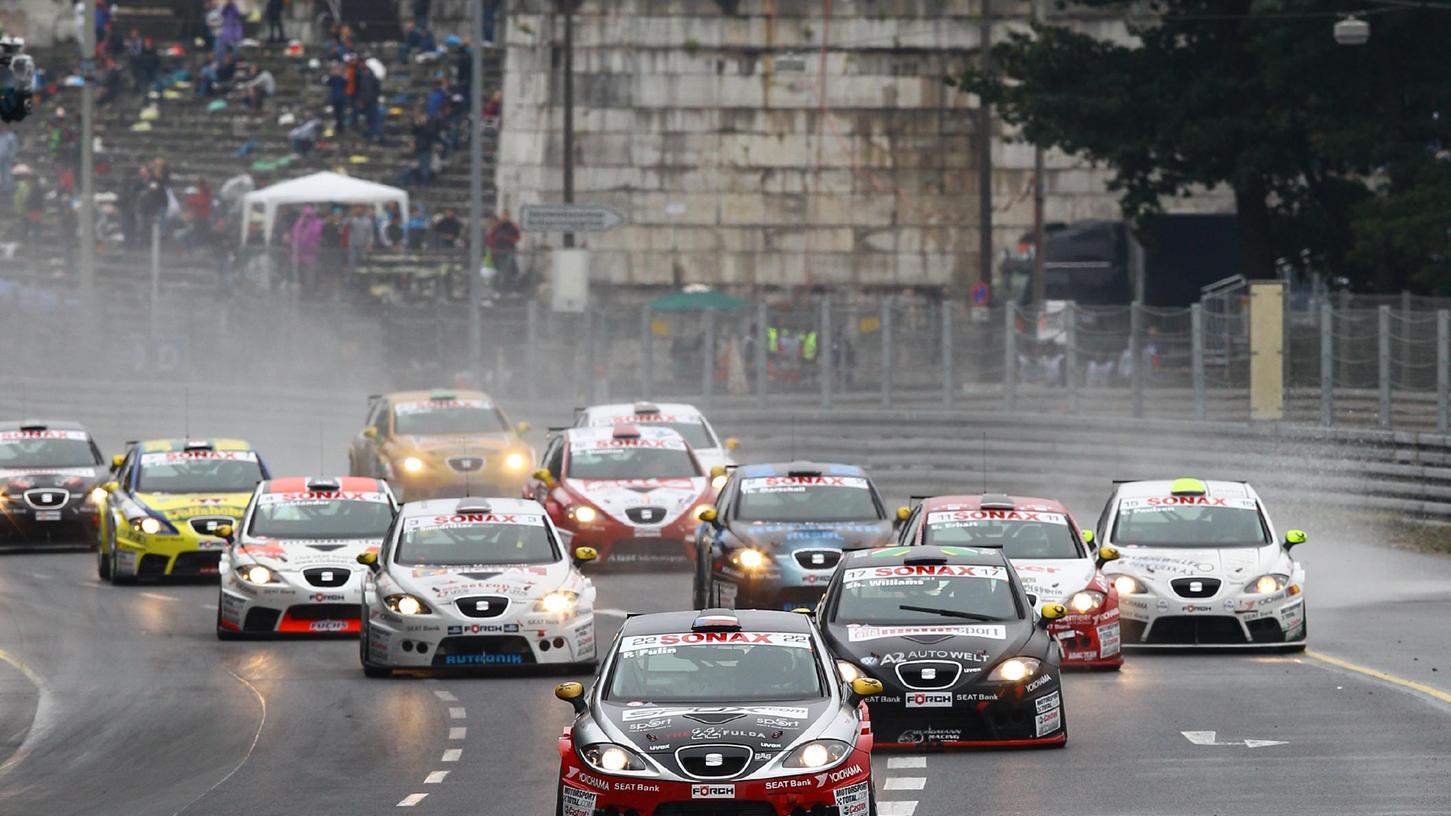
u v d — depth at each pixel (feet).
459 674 261.03
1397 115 587.27
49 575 376.07
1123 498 287.07
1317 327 425.28
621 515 363.35
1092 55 627.87
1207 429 435.12
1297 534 276.41
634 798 152.76
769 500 310.65
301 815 180.86
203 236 649.61
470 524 272.92
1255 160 594.24
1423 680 244.01
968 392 499.51
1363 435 400.67
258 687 254.47
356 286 601.62
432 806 182.60
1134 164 615.16
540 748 210.38
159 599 342.03
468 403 446.60
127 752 216.33
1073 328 474.08
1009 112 632.38
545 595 260.42
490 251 636.48
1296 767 191.31
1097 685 241.76
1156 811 172.14
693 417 428.56
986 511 266.36
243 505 363.97
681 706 161.27
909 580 213.46
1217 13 619.67
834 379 513.86
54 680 263.90
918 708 199.41
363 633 263.90
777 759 153.58
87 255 606.96
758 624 173.68
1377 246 565.53
